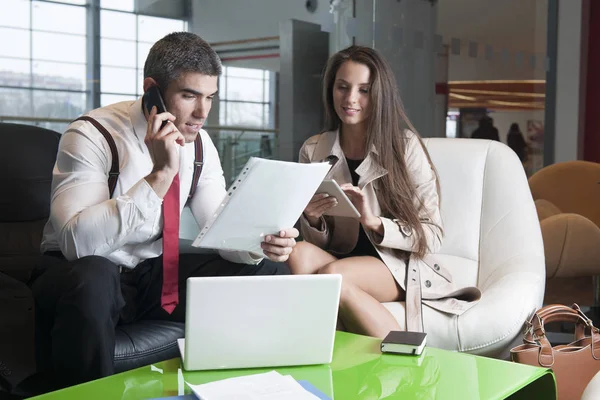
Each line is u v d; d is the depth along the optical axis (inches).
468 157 103.7
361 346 68.8
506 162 102.2
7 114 139.5
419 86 200.7
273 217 70.7
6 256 97.1
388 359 65.1
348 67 95.0
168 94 77.9
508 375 61.2
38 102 142.8
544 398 64.6
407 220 92.0
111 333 71.0
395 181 93.3
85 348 68.9
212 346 60.4
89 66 147.9
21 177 99.7
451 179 103.3
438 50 204.1
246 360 61.5
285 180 66.9
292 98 169.9
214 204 88.7
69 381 69.7
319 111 174.6
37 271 80.2
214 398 52.2
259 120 166.1
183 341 64.5
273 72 167.2
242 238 71.8
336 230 98.0
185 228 92.2
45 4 141.7
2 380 72.1
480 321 85.8
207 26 158.9
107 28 149.2
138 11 152.0
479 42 217.5
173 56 76.8
